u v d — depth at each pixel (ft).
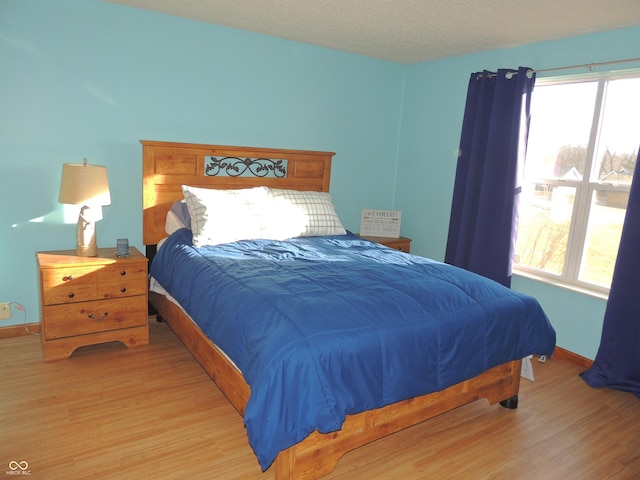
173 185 10.81
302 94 12.47
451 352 6.62
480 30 10.02
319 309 6.07
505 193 10.96
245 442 6.76
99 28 9.63
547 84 10.97
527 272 11.49
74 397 7.64
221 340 6.57
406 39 11.18
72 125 9.70
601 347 9.21
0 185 9.21
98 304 9.08
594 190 10.07
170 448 6.51
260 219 10.35
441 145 13.19
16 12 8.82
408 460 6.61
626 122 9.52
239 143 11.76
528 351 7.75
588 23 9.05
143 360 9.11
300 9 9.43
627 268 8.76
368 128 13.88
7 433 6.60
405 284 7.34
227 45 11.11
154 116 10.54
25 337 9.78
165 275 9.39
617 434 7.48
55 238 9.94
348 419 6.04
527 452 6.91
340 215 13.96
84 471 5.92
